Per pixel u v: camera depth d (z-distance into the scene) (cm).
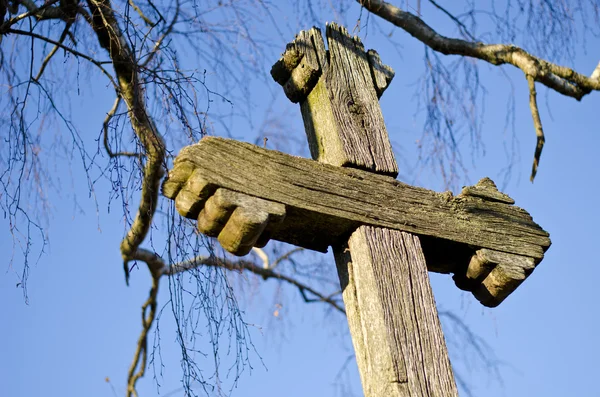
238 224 344
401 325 354
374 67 435
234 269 662
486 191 416
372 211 377
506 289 401
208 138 354
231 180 348
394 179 392
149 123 441
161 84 465
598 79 687
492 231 403
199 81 476
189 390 434
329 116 411
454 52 686
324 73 421
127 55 496
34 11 491
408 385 341
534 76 670
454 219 397
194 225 450
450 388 345
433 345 353
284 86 437
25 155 465
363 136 406
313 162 374
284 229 372
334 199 370
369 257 365
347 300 371
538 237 412
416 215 388
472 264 400
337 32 439
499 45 684
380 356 348
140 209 586
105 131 484
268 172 359
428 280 370
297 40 429
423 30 686
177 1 554
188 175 349
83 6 514
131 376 778
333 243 385
